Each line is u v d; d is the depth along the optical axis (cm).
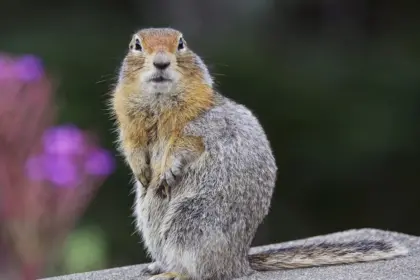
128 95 750
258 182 733
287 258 767
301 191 1703
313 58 1897
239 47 1878
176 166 722
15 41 1798
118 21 1972
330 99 1759
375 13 2098
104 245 1375
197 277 724
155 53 730
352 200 1705
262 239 1641
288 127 1725
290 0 2144
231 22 2122
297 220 1683
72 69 1681
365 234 939
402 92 1786
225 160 721
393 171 1711
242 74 1770
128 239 1497
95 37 1827
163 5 2100
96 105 1611
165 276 727
